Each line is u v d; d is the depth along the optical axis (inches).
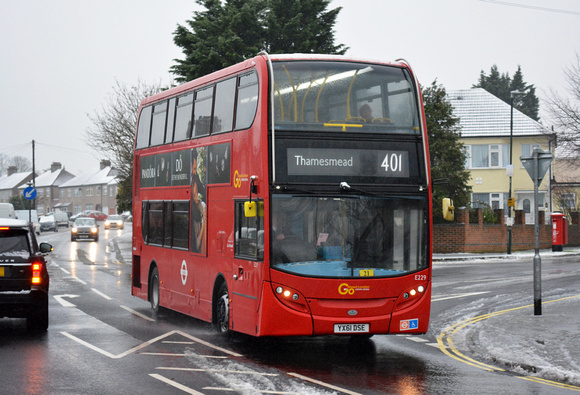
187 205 663.1
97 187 6820.9
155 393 399.5
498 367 493.4
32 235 613.3
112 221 3715.6
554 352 526.3
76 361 495.5
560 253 1813.5
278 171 500.1
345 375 455.8
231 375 450.3
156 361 497.4
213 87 617.9
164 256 728.3
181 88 701.3
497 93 4746.6
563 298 895.1
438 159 1932.8
